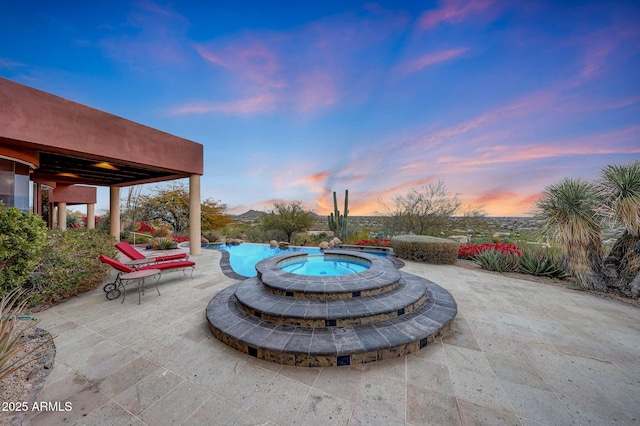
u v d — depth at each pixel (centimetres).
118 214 1334
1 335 221
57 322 368
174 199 1747
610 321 374
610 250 549
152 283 591
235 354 284
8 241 362
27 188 612
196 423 186
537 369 255
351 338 288
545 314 402
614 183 514
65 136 610
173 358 275
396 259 899
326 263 798
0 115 501
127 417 192
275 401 210
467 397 214
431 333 306
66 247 486
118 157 729
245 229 1842
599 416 194
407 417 192
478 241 1148
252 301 376
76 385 229
